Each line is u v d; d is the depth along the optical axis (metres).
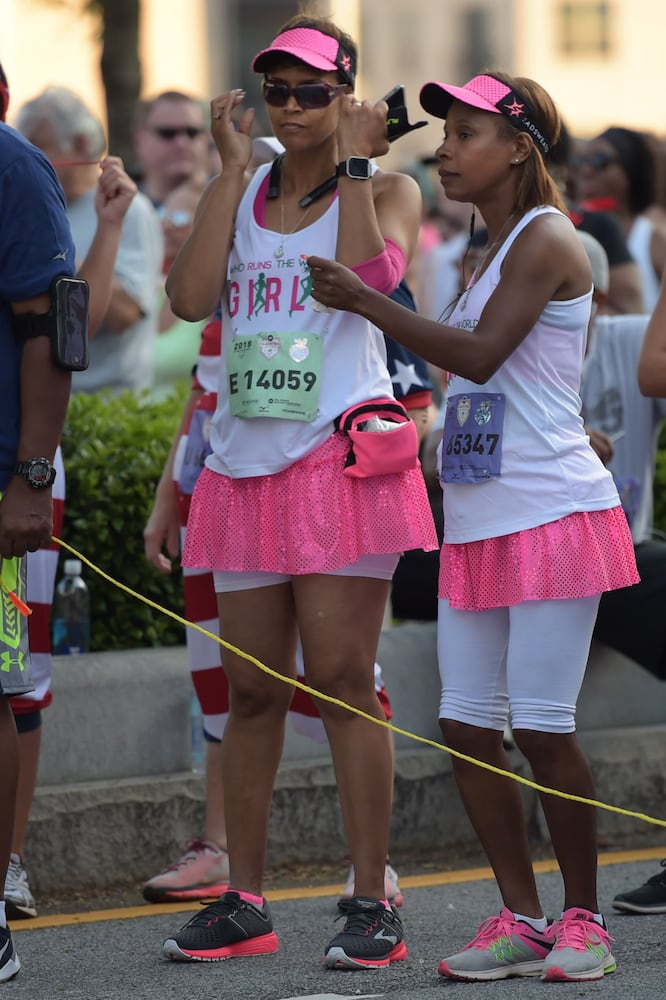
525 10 83.38
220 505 12.91
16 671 11.79
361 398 12.65
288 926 14.25
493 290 12.28
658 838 18.23
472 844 17.52
